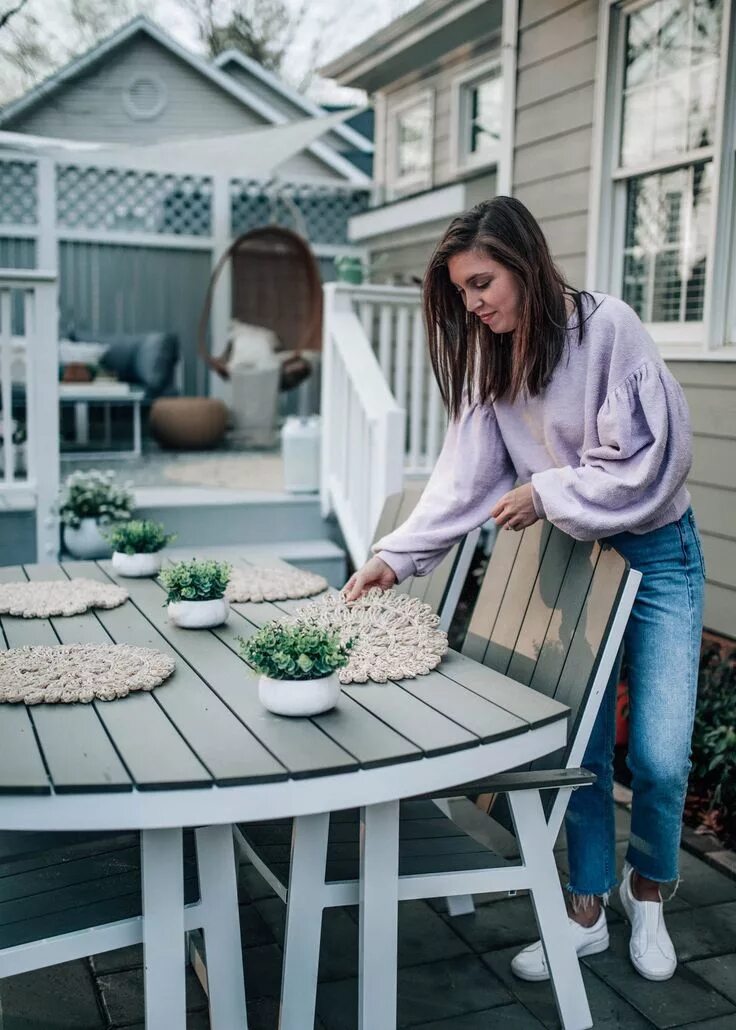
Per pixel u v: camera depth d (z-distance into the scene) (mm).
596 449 1832
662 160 3688
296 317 8164
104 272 8195
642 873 2064
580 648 1833
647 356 1822
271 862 1809
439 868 1748
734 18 3252
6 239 7738
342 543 4871
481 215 1849
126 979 2072
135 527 2670
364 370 4277
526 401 1970
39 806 1351
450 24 6281
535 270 1819
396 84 7699
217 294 8469
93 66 9617
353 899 1652
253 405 7508
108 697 1682
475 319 2008
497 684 1812
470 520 2111
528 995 2020
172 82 9922
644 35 3793
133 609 2326
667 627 1938
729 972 2109
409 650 1944
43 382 4148
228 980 1644
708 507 3455
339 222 8469
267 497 4785
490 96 6590
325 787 1413
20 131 9516
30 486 4184
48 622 2203
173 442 7371
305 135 7262
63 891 1678
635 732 1979
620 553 1887
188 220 8633
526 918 2328
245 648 1632
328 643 1620
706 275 3445
